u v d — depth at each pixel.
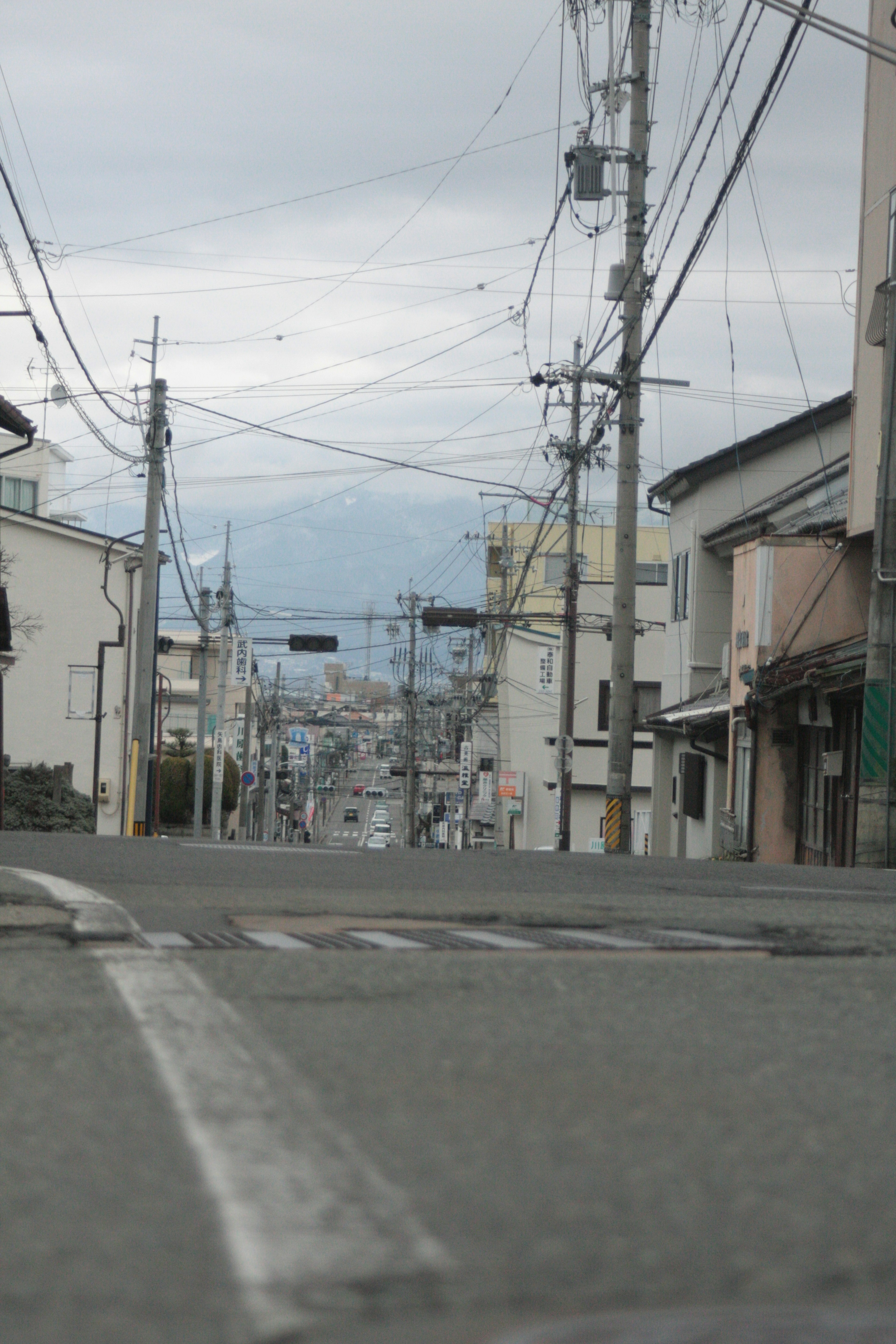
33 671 40.16
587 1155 3.03
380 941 6.70
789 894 10.16
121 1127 3.21
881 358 21.66
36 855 11.98
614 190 23.08
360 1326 2.06
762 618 24.62
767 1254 2.42
